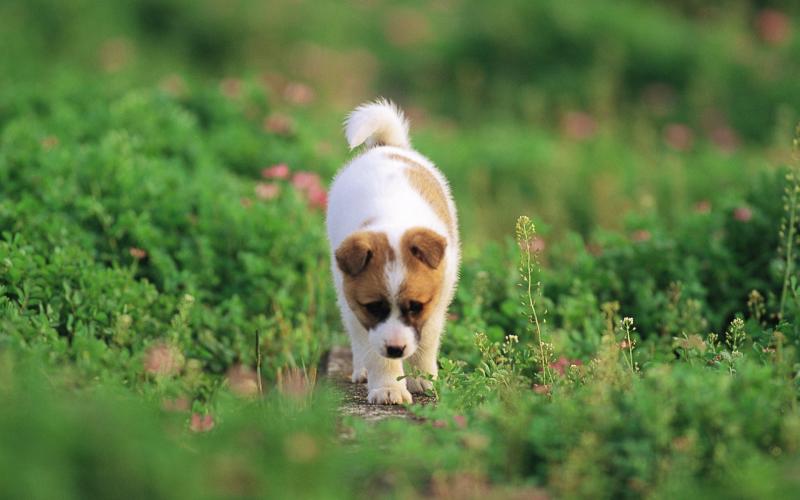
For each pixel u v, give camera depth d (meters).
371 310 8.31
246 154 14.86
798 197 11.20
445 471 6.14
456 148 19.22
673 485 5.74
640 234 12.13
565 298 10.68
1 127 15.56
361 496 6.10
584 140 20.88
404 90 26.33
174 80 17.31
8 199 10.80
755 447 6.24
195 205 11.91
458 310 10.72
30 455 5.33
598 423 6.20
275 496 5.61
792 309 9.41
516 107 24.27
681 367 7.02
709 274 11.15
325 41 27.84
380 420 7.97
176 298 10.27
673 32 26.73
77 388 6.95
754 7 29.02
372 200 8.95
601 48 25.73
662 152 21.05
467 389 7.78
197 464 5.76
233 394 7.97
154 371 7.89
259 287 10.99
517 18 27.08
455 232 9.72
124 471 5.41
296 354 10.14
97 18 26.69
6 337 7.54
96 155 11.95
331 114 20.73
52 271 9.38
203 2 28.09
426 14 29.77
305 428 6.49
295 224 12.00
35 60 24.17
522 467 6.20
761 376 6.57
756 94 24.41
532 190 17.81
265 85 18.09
